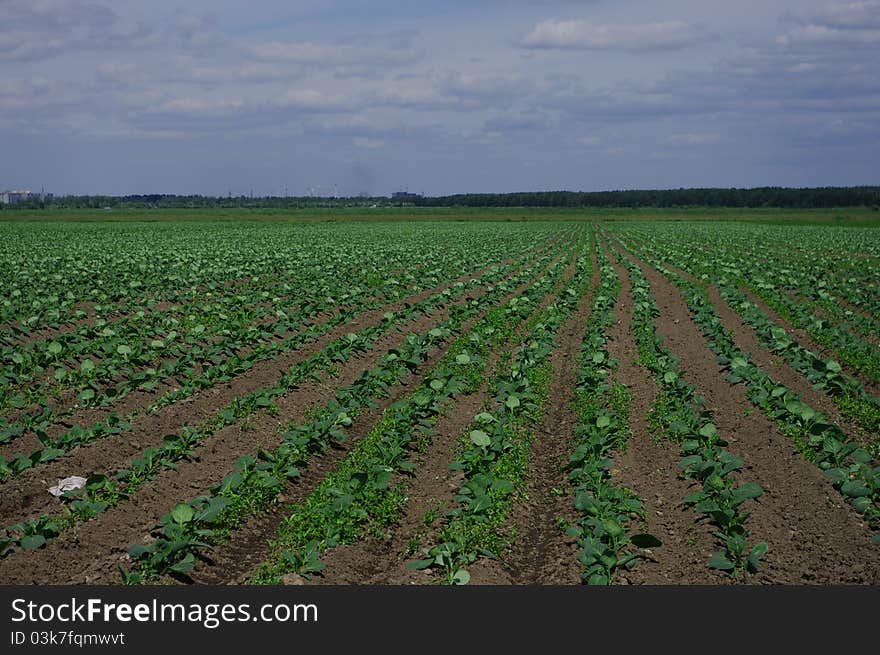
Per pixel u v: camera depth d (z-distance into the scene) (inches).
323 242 2474.2
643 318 997.8
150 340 839.1
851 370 767.1
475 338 853.2
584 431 553.6
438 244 2390.5
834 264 1754.4
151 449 498.0
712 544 402.9
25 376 675.4
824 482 472.1
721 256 1918.1
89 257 1766.7
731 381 692.1
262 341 859.4
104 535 415.8
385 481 456.1
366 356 823.1
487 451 505.4
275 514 456.4
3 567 380.2
